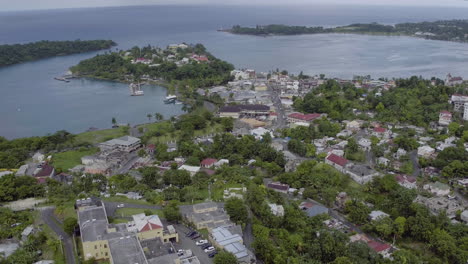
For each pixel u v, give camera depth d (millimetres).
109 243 170125
